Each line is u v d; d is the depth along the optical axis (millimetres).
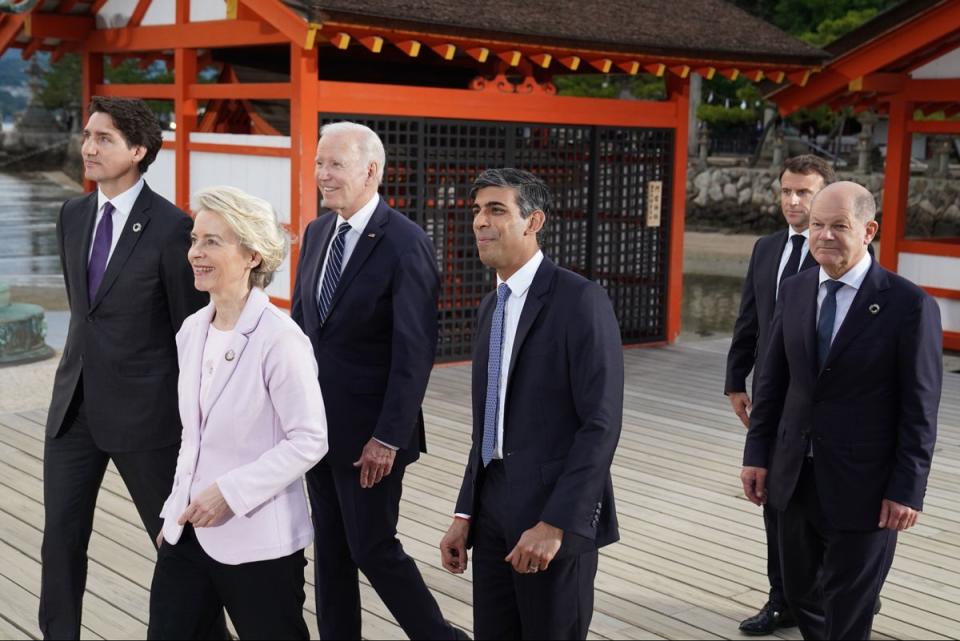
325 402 3285
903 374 2930
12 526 4711
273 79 10414
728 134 27484
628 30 9062
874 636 3818
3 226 17625
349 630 3426
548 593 2650
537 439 2678
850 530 2986
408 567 3291
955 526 5062
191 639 2645
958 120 9562
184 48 9141
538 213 2709
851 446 2979
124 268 3176
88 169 3158
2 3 9297
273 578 2576
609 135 9641
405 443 3188
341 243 3357
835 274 3008
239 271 2557
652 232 10070
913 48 9344
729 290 15609
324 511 3373
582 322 2631
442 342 8844
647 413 7254
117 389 3184
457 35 7957
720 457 6195
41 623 3266
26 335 7941
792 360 3148
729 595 4168
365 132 3309
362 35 7664
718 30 9852
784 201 3855
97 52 10219
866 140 22719
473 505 2811
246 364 2533
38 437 6211
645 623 3879
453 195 8836
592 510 2551
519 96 8938
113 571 4223
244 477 2473
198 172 9211
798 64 9922
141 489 3260
